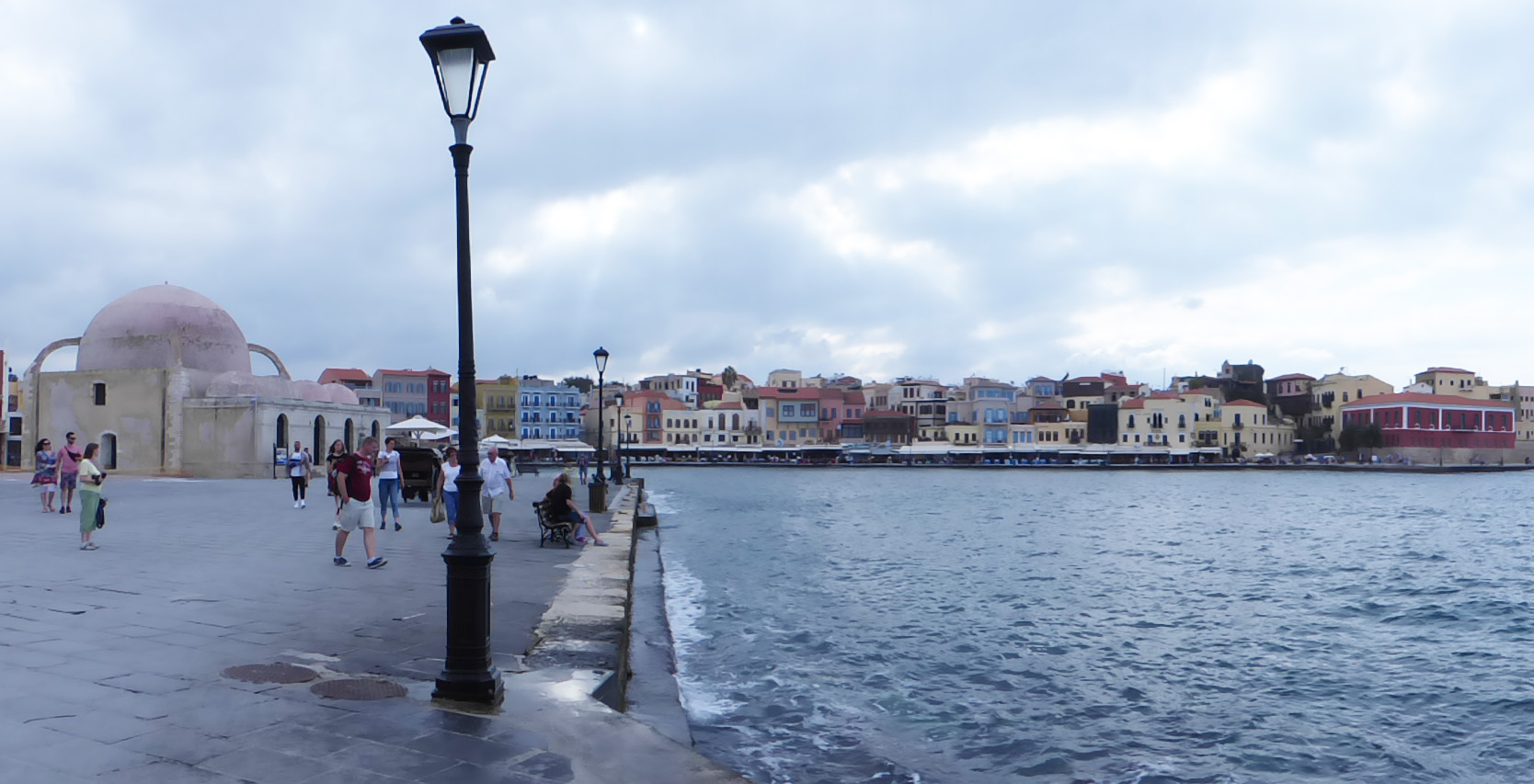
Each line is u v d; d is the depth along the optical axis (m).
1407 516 53.41
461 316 7.15
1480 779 10.37
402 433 49.22
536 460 127.62
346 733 6.22
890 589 22.55
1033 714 12.23
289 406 50.19
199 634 9.41
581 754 6.07
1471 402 133.25
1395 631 18.55
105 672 7.71
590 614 11.50
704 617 17.97
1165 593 23.12
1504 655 16.36
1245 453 138.62
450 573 7.14
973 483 97.44
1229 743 11.40
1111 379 161.88
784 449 140.62
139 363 50.19
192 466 48.94
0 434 59.31
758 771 9.41
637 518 33.38
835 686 13.05
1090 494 75.50
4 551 16.20
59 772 5.32
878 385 158.00
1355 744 11.48
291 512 26.16
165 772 5.37
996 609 20.03
